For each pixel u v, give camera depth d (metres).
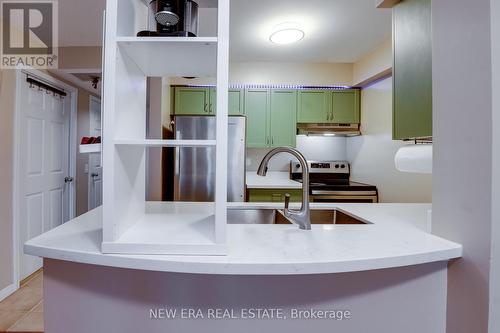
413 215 1.42
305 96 3.32
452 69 0.89
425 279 0.93
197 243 0.80
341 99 3.33
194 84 3.26
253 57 3.08
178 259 0.77
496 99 0.76
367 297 0.90
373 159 3.01
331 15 2.16
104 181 0.80
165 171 3.05
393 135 1.44
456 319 0.89
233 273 0.75
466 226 0.85
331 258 0.77
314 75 3.28
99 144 0.85
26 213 2.32
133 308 0.91
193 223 1.05
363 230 1.07
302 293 0.89
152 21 0.94
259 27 2.36
